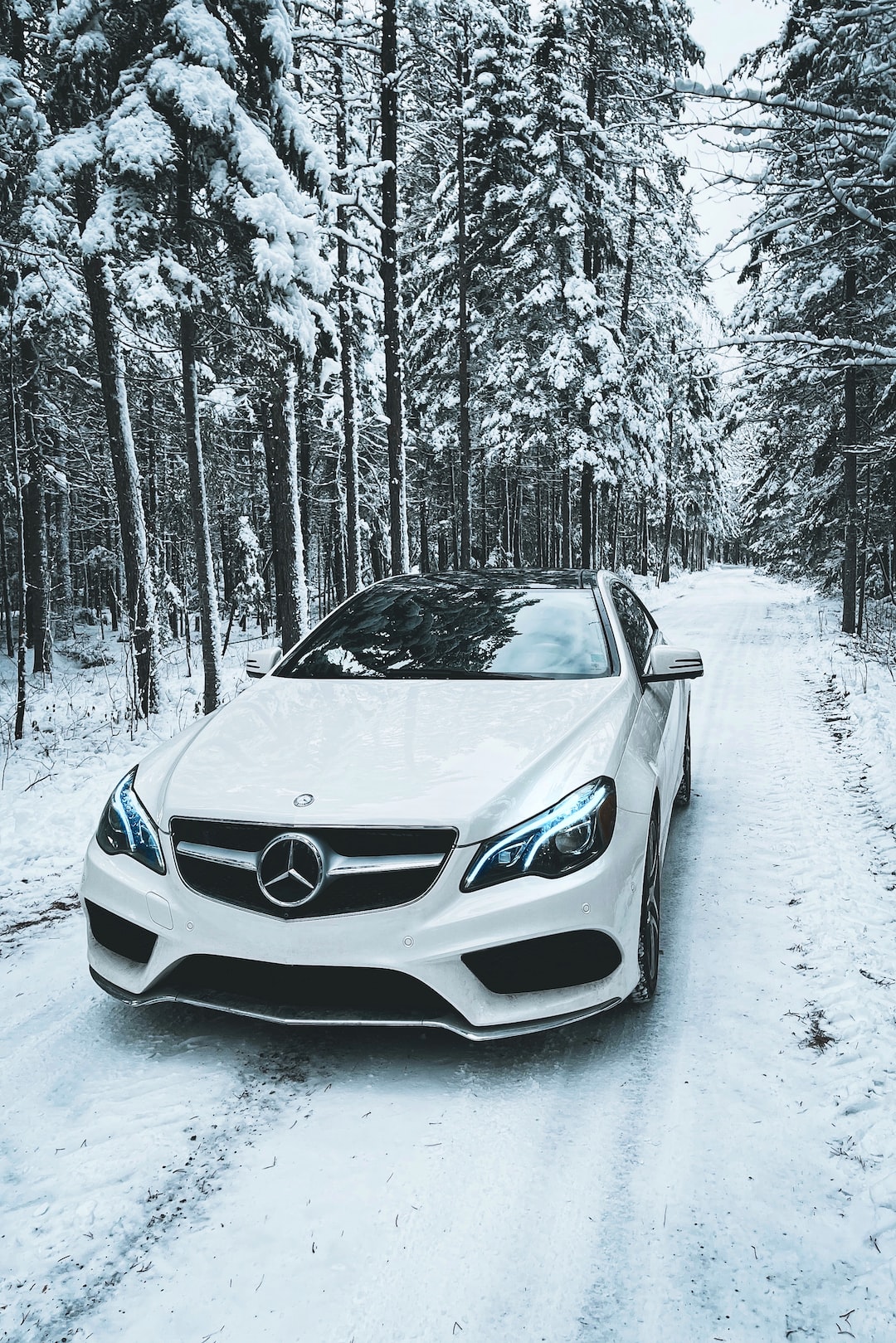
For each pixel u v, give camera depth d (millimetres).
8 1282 1896
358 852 2568
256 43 9672
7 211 9992
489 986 2539
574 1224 2047
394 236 15609
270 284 9008
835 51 5121
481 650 3814
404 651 3871
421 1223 2055
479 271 23391
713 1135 2361
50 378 14766
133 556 11000
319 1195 2152
